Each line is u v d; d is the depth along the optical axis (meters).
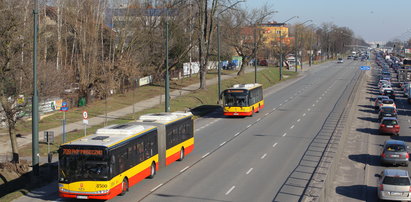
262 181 24.53
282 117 49.72
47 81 38.09
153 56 74.62
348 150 35.12
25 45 29.98
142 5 69.94
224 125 44.75
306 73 121.50
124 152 22.08
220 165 28.45
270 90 81.31
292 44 162.75
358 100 68.62
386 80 87.00
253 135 39.00
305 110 55.25
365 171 28.75
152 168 25.62
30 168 26.95
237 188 23.22
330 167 24.77
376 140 39.09
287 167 27.62
